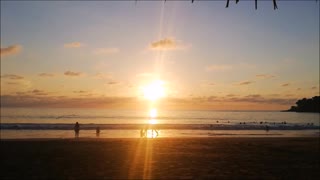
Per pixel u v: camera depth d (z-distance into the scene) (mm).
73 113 141375
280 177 16891
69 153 23484
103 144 29484
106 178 16109
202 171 18094
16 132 46344
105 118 108125
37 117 98312
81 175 16625
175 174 17234
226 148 28656
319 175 17500
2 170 17516
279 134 51438
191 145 30531
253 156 24062
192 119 115250
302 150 27938
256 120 110125
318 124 83312
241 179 16359
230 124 76562
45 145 27656
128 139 36062
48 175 16531
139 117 127062
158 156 23172
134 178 16219
